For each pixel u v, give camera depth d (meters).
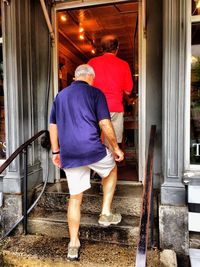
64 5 2.88
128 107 4.26
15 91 2.53
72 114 1.80
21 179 2.53
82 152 1.78
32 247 2.07
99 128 1.89
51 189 2.73
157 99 2.65
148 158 1.91
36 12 2.91
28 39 2.74
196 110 2.20
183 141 2.17
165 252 1.97
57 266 1.89
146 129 2.70
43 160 2.97
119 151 1.88
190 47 2.13
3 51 2.54
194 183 2.14
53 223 2.35
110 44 2.42
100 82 2.41
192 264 1.90
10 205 2.50
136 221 2.29
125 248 2.06
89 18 3.82
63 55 5.14
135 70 3.41
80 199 1.92
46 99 2.92
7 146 2.59
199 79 2.18
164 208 2.13
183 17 2.09
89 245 2.11
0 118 2.72
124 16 3.77
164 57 2.18
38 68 2.94
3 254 2.00
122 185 2.84
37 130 2.94
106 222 2.04
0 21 2.61
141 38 2.73
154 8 2.60
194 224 2.14
